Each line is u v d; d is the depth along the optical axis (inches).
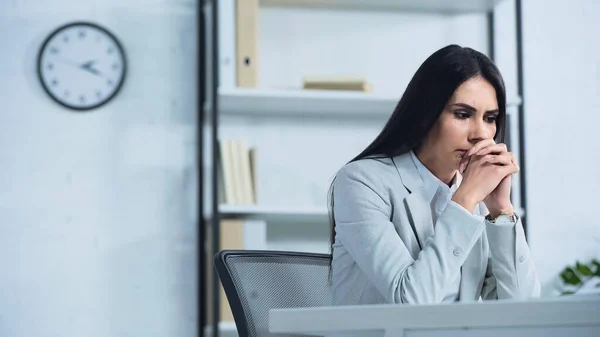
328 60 198.1
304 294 84.9
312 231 193.9
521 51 191.9
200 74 192.2
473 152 82.9
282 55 196.7
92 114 192.5
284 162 193.9
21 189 189.8
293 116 195.0
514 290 82.0
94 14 194.2
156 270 191.6
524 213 189.6
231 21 179.8
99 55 192.1
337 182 89.1
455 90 85.4
